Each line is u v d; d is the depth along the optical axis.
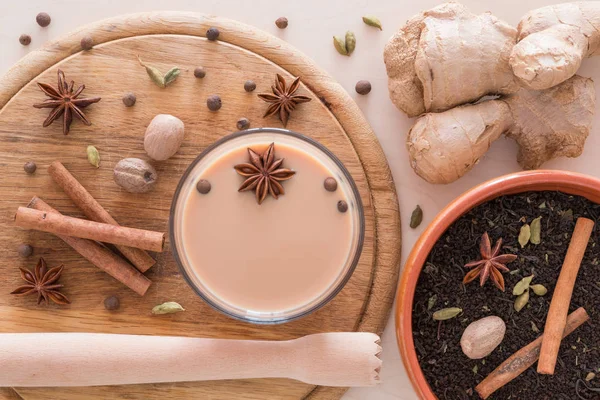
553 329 0.46
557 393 0.47
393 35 0.48
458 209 0.45
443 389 0.47
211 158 0.45
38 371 0.45
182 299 0.48
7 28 0.50
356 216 0.45
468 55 0.46
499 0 0.51
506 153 0.50
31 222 0.46
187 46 0.48
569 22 0.46
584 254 0.47
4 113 0.48
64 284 0.48
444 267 0.48
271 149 0.44
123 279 0.47
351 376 0.46
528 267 0.47
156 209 0.48
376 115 0.50
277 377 0.47
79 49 0.48
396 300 0.47
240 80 0.48
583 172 0.51
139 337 0.46
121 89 0.48
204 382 0.48
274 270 0.45
